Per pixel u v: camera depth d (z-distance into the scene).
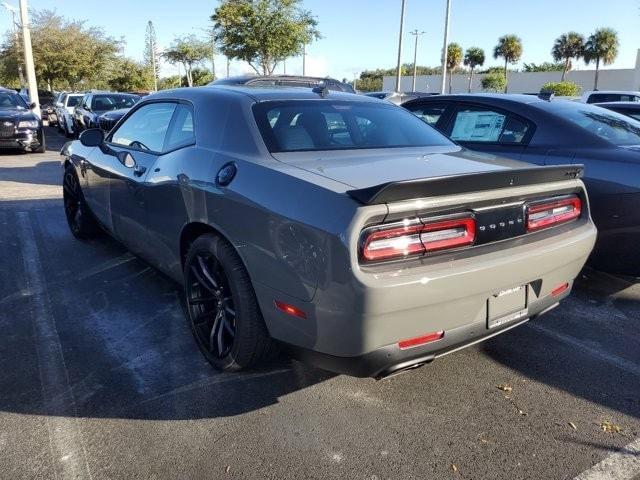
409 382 3.07
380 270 2.23
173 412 2.74
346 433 2.61
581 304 4.20
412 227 2.30
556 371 3.21
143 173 3.73
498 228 2.56
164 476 2.31
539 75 54.16
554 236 2.82
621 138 4.43
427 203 2.29
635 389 3.03
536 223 2.76
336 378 3.08
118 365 3.18
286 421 2.69
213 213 2.88
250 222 2.62
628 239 3.95
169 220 3.40
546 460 2.45
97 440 2.53
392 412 2.78
